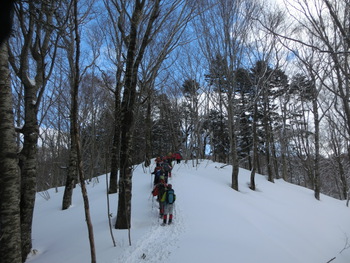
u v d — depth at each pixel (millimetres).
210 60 16344
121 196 7707
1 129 3738
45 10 5539
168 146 35406
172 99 24234
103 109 19875
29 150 6797
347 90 4535
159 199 8594
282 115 29047
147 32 7305
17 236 3684
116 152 12992
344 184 25984
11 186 3701
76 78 4238
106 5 8773
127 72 7703
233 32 15602
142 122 21328
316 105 19016
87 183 17688
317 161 19219
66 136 24516
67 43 5918
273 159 28016
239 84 22531
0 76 3797
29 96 6758
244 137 31281
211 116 31797
